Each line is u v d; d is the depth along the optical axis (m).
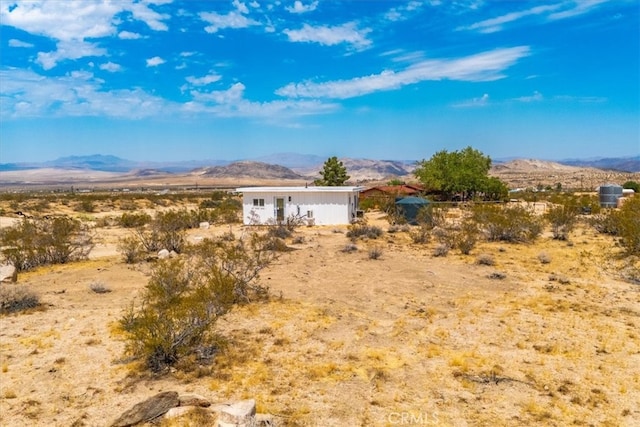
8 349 11.00
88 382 9.31
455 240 24.70
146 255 23.23
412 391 8.91
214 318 11.25
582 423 7.71
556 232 27.06
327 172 58.06
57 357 10.52
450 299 14.95
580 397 8.57
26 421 7.84
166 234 25.45
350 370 9.80
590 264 19.61
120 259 22.45
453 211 43.12
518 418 7.89
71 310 14.08
